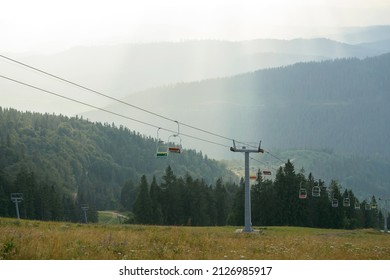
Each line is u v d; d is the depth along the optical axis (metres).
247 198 115.31
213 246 46.34
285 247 49.97
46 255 32.88
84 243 39.66
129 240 43.19
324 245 55.28
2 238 38.72
